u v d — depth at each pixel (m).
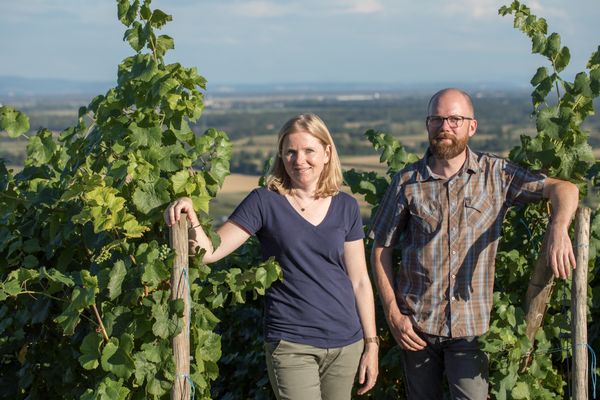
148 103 3.66
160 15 3.67
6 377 4.27
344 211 3.69
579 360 3.77
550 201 3.99
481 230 3.84
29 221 4.00
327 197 3.67
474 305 3.85
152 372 3.26
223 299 3.70
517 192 3.86
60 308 3.87
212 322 3.54
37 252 4.04
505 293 4.25
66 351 3.86
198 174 3.61
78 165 3.97
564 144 4.21
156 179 3.47
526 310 4.11
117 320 3.31
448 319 3.84
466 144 3.85
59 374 3.96
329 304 3.59
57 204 3.81
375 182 4.94
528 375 4.08
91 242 3.58
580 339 3.77
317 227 3.60
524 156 4.27
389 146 4.98
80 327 3.73
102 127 3.74
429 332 3.87
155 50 3.74
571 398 4.12
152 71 3.62
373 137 5.00
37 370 4.05
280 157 3.66
